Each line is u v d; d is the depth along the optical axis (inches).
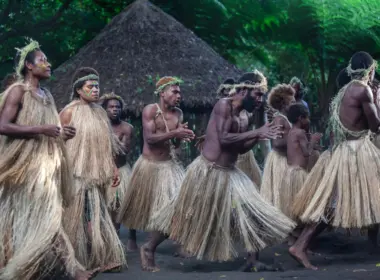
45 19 657.6
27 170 181.8
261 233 210.2
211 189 211.3
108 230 213.9
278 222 210.5
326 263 227.9
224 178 212.1
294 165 269.7
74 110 218.8
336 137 225.0
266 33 629.3
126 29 447.2
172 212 215.9
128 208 252.2
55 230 176.7
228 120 211.6
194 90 412.2
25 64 191.3
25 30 644.1
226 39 647.1
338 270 210.7
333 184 220.5
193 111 416.8
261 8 613.0
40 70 191.5
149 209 247.8
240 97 215.0
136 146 437.7
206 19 634.8
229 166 214.5
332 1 581.3
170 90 249.8
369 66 225.6
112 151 224.8
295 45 628.7
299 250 220.2
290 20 609.3
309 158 285.6
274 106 288.5
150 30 444.8
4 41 647.8
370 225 230.7
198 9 629.0
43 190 180.7
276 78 682.2
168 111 252.7
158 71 418.9
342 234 292.5
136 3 463.8
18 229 179.3
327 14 586.9
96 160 215.0
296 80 307.0
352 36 589.9
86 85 220.8
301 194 228.5
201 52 444.5
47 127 181.5
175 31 451.8
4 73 636.1
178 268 227.5
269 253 253.4
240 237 210.7
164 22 454.6
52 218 178.1
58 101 415.2
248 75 215.9
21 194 181.5
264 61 679.7
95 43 450.3
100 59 433.7
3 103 185.3
